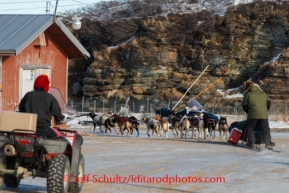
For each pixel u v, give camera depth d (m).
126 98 58.56
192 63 60.91
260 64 61.03
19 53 21.81
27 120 8.87
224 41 61.19
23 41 20.61
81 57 24.97
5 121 8.89
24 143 8.84
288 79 56.00
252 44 61.16
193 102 36.97
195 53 60.94
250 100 20.09
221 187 11.20
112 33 64.56
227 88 60.41
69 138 9.73
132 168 13.67
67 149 9.72
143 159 15.63
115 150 17.94
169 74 60.97
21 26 21.84
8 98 21.67
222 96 57.84
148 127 26.55
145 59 60.41
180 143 21.52
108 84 60.56
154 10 66.62
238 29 61.16
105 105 58.91
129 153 17.16
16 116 8.88
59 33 23.19
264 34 61.16
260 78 58.38
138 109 57.91
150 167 13.95
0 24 22.28
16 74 21.97
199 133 26.03
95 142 20.86
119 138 23.86
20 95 22.05
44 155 9.38
